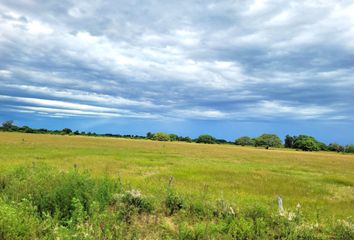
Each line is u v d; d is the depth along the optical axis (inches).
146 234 298.8
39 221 279.0
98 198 361.4
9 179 428.1
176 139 6063.0
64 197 342.0
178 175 839.1
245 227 318.3
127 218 334.3
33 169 499.5
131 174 817.5
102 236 257.9
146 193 448.1
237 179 852.6
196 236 301.0
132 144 2861.7
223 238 305.9
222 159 1695.4
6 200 332.5
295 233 318.7
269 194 657.0
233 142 6658.5
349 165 1807.3
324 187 817.5
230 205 400.2
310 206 555.5
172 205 391.9
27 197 346.0
